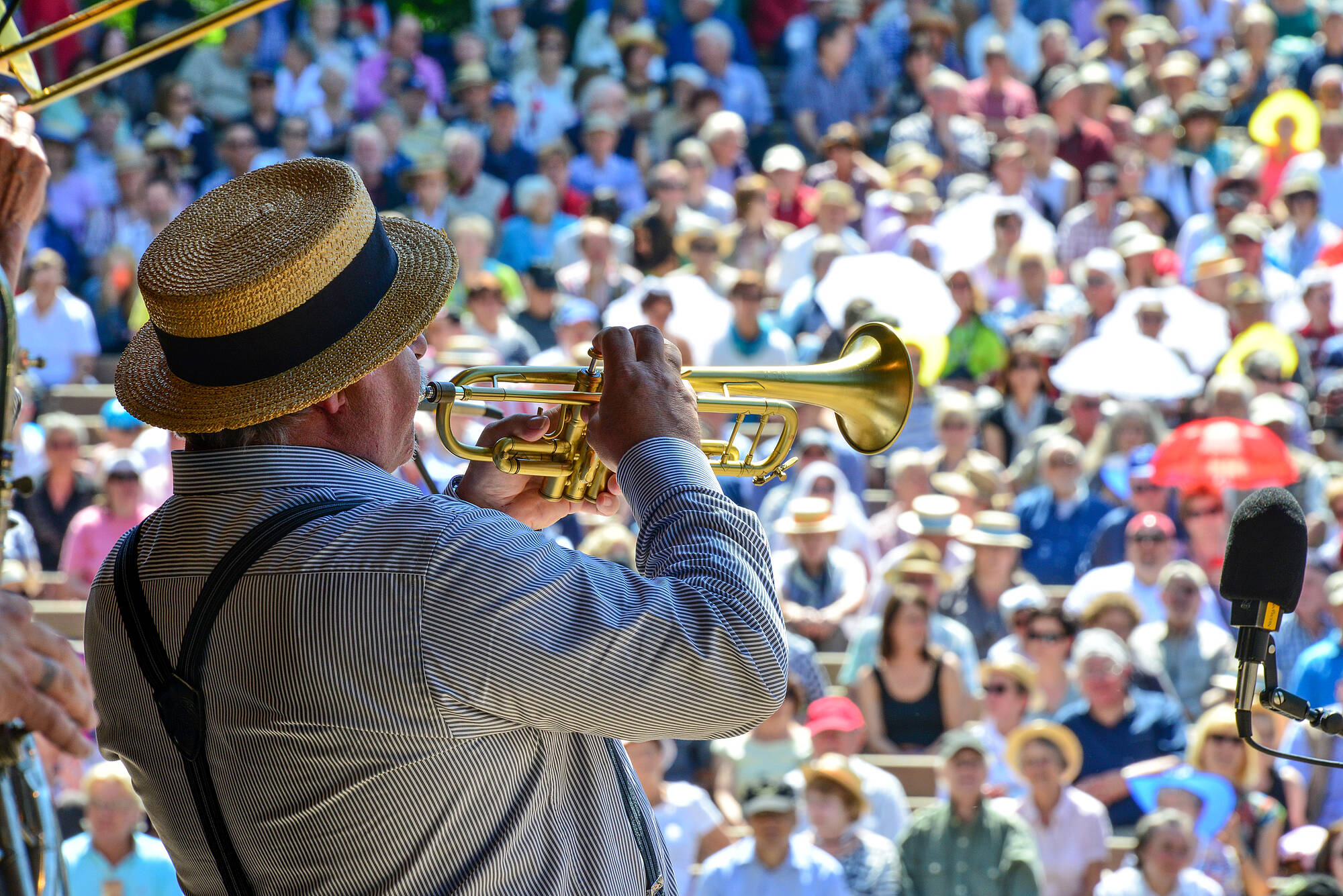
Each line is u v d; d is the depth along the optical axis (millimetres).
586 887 6012
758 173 48625
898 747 24328
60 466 28734
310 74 47938
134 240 39281
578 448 7148
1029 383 33062
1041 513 29391
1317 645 23109
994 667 23359
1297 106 45281
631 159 46531
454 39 53469
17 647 5625
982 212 38562
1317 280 36875
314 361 5910
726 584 5930
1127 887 19844
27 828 5820
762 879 19844
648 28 49125
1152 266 38594
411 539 5715
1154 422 31234
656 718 5746
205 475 6055
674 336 32219
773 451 8094
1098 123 47125
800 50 50094
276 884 5891
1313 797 22250
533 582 5691
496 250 41562
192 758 5926
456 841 5711
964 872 20359
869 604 27438
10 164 7613
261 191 6176
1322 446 33250
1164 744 22719
